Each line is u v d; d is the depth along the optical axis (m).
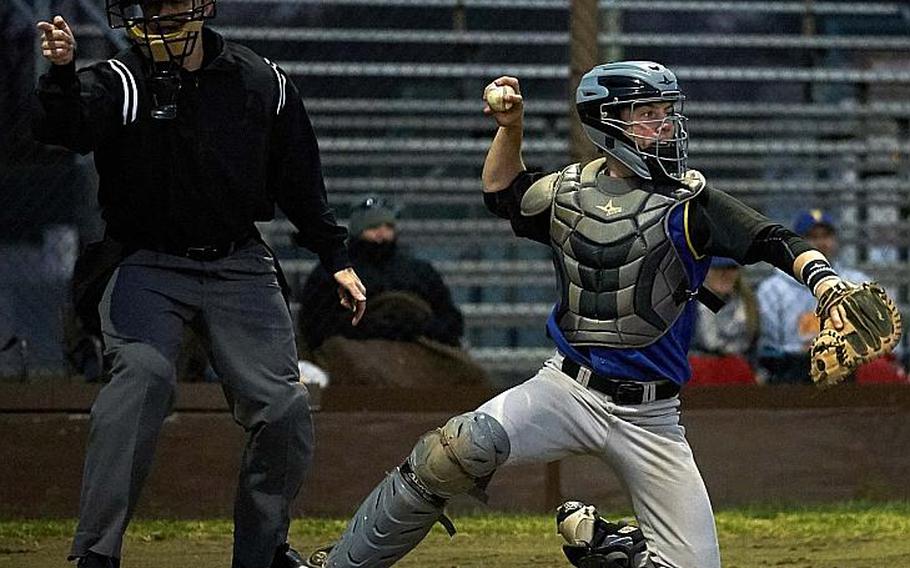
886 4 47.84
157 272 15.02
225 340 15.14
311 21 43.44
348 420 27.14
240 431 26.67
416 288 29.39
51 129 14.08
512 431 13.16
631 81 13.29
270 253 15.66
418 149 42.03
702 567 13.31
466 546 21.77
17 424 26.36
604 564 14.89
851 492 28.66
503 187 14.24
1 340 29.36
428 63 44.09
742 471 28.34
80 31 36.38
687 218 13.16
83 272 15.38
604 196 13.43
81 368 27.17
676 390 13.52
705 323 30.08
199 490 26.56
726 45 44.19
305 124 15.48
